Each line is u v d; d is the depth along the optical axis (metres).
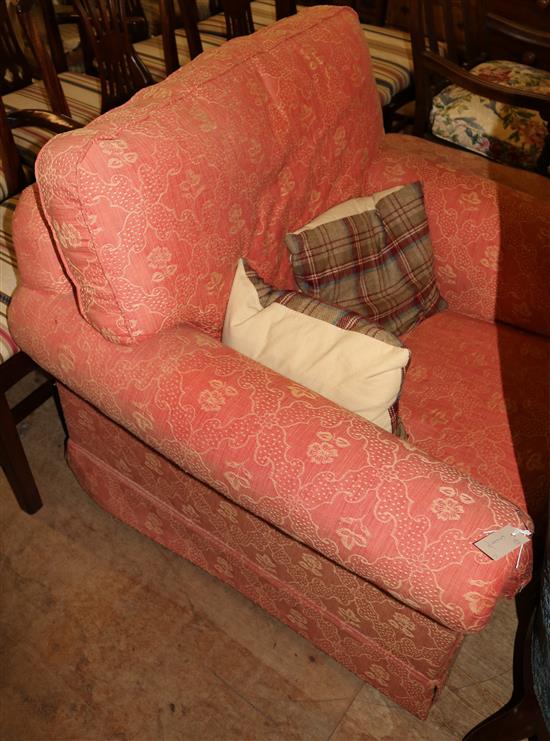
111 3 1.71
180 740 1.26
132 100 1.09
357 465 0.86
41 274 1.12
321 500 0.85
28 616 1.44
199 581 1.49
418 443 1.20
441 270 1.48
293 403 0.94
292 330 1.10
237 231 1.13
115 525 1.60
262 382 0.98
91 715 1.30
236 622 1.43
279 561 1.17
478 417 1.24
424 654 1.08
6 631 1.42
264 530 1.12
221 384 0.97
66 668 1.36
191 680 1.34
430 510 0.81
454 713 1.29
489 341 1.41
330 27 1.33
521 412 1.25
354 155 1.41
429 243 1.42
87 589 1.48
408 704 1.22
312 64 1.27
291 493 0.87
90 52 2.36
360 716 1.29
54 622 1.43
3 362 1.31
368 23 2.80
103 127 0.97
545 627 0.85
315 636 1.27
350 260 1.31
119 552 1.55
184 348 1.04
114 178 0.92
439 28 2.70
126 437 1.25
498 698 1.31
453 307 1.52
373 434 0.91
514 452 1.18
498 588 0.78
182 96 1.06
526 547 0.81
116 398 1.03
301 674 1.35
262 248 1.21
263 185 1.16
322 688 1.33
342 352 1.05
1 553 1.55
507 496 1.12
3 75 2.08
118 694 1.32
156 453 1.21
